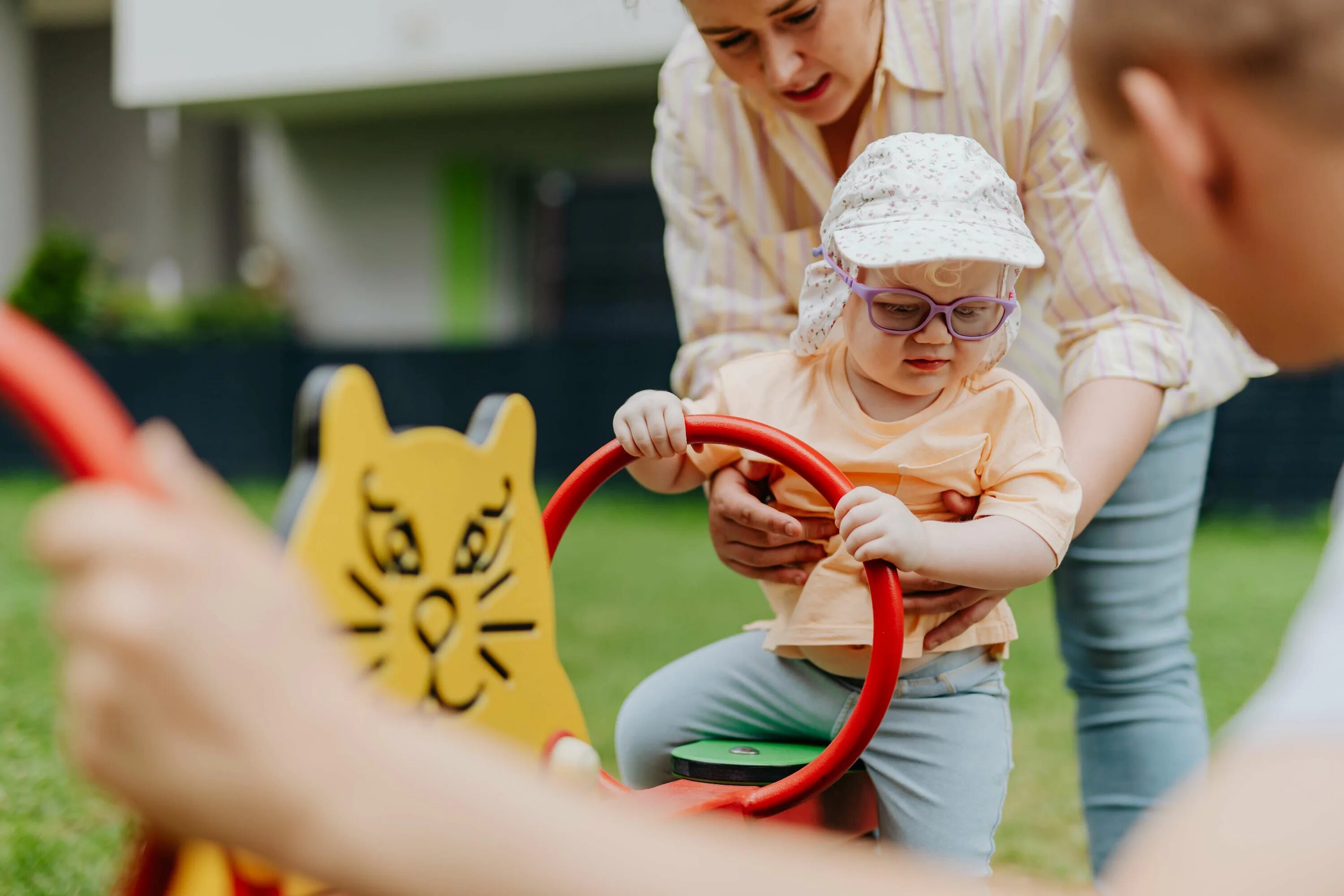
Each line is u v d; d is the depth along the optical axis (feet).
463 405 27.68
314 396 2.86
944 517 4.91
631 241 29.45
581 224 29.81
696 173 6.10
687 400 5.45
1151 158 1.96
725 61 5.12
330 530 2.81
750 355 5.66
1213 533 21.75
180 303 30.63
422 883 1.48
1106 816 5.93
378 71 26.25
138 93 28.17
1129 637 5.78
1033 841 7.38
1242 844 1.52
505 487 3.42
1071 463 5.03
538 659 3.46
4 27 34.42
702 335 6.11
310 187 30.50
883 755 4.95
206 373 28.86
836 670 5.00
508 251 29.89
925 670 4.96
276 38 26.96
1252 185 1.84
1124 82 1.91
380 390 28.12
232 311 30.22
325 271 30.60
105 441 1.70
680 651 12.40
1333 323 1.95
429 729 1.59
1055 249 5.57
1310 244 1.86
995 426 4.86
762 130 5.87
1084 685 5.99
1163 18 1.84
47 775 7.67
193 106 28.60
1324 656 1.74
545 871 1.52
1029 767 8.86
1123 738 5.85
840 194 4.93
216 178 36.47
